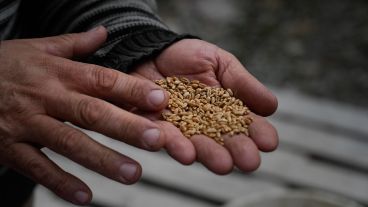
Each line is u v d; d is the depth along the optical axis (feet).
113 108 2.00
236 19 6.37
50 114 2.06
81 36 2.25
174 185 3.82
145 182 3.86
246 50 5.95
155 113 2.26
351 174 3.91
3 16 2.33
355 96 5.35
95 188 3.77
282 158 3.98
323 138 4.14
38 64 2.10
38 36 2.64
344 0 6.72
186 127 2.19
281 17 6.43
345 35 6.16
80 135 1.99
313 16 6.45
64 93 2.04
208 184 3.81
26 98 2.06
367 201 3.74
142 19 2.47
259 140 2.17
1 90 2.07
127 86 2.06
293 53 5.90
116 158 1.95
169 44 2.44
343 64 5.75
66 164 3.94
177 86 2.40
